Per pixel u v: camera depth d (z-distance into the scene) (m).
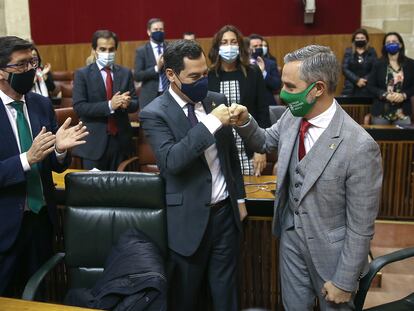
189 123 1.89
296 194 1.65
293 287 1.75
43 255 2.15
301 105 1.55
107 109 3.38
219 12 7.41
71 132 1.98
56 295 2.61
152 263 1.76
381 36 7.03
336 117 1.57
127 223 2.06
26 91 1.93
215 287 2.03
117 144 3.59
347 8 7.09
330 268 1.62
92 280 2.08
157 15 7.59
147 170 3.42
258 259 2.45
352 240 1.54
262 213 2.36
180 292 1.98
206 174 1.91
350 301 1.68
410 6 7.08
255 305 2.49
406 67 4.51
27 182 2.00
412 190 3.88
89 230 2.08
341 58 7.19
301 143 1.64
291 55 1.55
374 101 4.70
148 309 1.63
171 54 1.78
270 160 3.01
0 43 1.86
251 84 2.84
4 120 1.95
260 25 7.33
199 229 1.91
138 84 5.30
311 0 6.95
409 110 4.55
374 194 1.52
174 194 1.95
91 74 3.52
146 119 1.90
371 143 1.50
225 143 1.97
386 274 3.04
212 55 2.86
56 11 7.86
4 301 1.61
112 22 7.73
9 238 1.96
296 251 1.73
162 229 2.04
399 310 1.93
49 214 2.10
